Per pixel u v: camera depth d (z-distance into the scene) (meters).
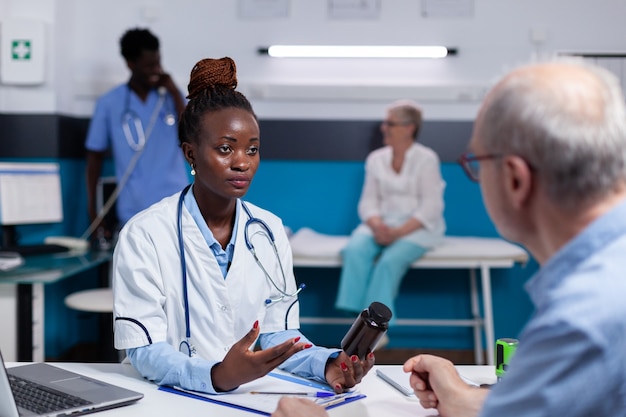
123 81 3.92
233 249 1.38
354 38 3.91
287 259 1.46
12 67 3.65
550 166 0.70
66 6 3.84
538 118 0.70
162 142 3.46
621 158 0.69
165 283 1.34
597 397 0.64
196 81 1.36
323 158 3.93
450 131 3.90
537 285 0.74
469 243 3.63
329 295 3.99
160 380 1.24
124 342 1.29
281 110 3.95
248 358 1.14
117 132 3.46
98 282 3.76
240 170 1.31
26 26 3.63
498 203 0.76
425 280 3.97
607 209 0.71
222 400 1.15
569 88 0.70
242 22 3.92
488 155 0.75
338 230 3.96
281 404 0.97
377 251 3.55
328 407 1.14
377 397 1.19
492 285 3.95
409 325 3.98
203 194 1.36
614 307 0.64
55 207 3.63
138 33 3.36
